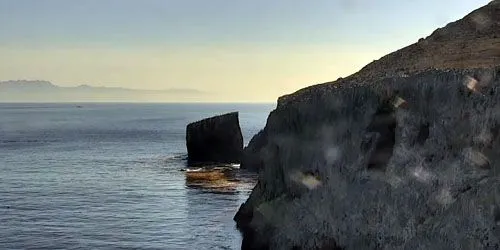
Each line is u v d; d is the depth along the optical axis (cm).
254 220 4338
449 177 2850
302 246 3550
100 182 7869
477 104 2909
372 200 3161
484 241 2542
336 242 3322
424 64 5022
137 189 7219
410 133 3183
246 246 4316
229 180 7962
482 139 2812
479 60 4600
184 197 6588
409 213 2934
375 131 3459
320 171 3738
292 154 4112
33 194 6775
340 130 3700
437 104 3108
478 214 2595
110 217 5453
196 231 4878
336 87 4134
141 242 4528
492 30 5750
